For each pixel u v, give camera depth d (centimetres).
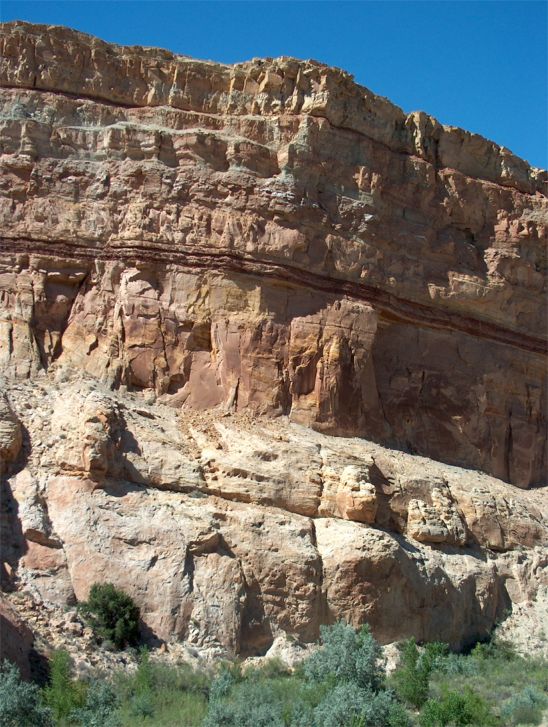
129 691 2072
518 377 3506
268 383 2850
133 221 2872
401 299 3203
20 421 2497
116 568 2319
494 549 2995
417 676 2241
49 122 2927
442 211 3397
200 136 2956
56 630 2183
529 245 3597
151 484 2491
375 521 2722
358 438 2950
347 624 2470
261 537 2473
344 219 3100
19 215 2844
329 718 1939
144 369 2783
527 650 2775
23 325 2755
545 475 3516
